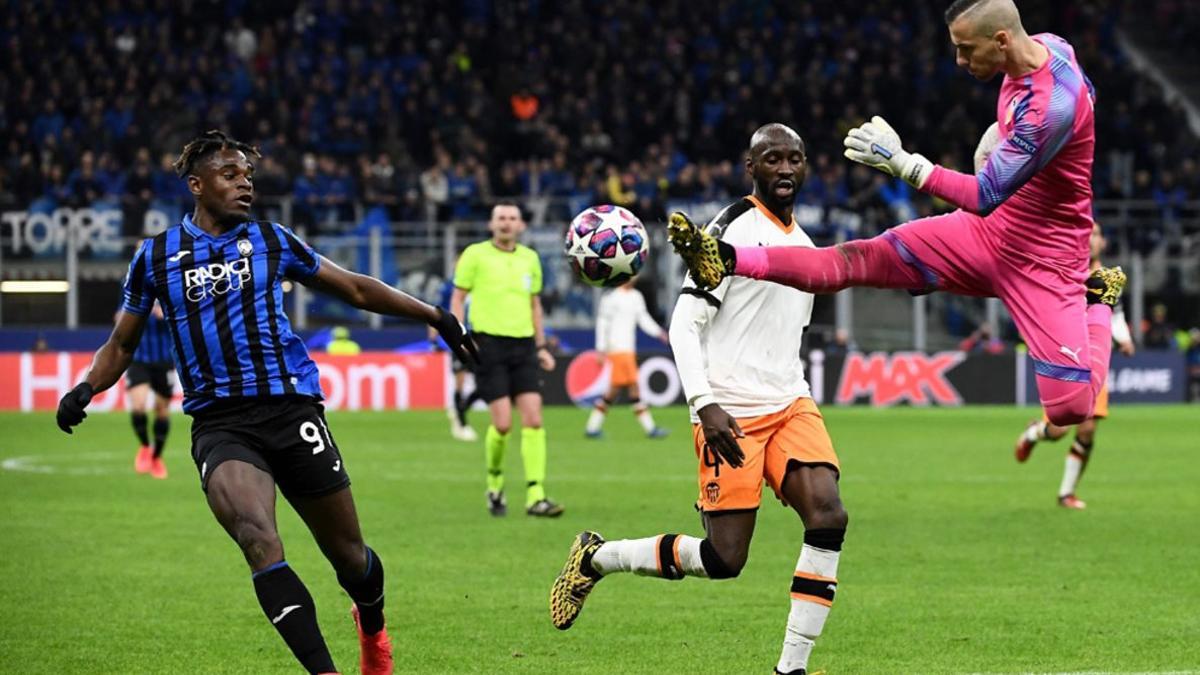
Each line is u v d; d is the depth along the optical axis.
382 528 34.28
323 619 23.77
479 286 36.12
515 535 33.09
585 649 21.53
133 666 20.39
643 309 61.97
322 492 17.36
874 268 19.28
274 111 94.00
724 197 88.94
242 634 22.48
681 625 23.30
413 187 87.06
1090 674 19.84
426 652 21.31
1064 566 29.03
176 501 39.41
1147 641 22.02
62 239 80.06
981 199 17.86
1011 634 22.52
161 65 96.19
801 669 18.45
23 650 21.34
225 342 17.14
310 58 100.94
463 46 104.00
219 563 29.11
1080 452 38.25
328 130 94.31
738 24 107.88
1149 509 38.22
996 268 19.38
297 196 85.19
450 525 34.81
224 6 102.31
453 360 60.41
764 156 19.27
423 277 79.75
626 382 61.66
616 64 101.38
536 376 36.56
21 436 61.44
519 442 59.06
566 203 86.62
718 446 18.14
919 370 83.06
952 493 41.94
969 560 29.77
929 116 102.06
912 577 27.73
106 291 79.94
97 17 97.31
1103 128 101.94
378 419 71.75
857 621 23.53
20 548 31.03
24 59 94.56
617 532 33.56
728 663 20.64
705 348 19.17
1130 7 124.44
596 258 20.80
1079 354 19.25
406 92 98.19
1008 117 18.31
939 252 19.42
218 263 17.27
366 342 80.69
